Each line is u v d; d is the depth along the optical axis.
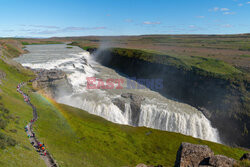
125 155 45.00
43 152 35.28
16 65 92.56
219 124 63.41
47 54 157.75
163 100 78.00
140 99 75.88
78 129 53.75
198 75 81.00
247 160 20.27
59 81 83.25
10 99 55.22
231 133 59.91
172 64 96.19
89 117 65.25
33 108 59.28
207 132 62.97
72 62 120.12
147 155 47.12
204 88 75.44
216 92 71.00
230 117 62.19
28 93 70.81
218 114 65.31
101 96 78.56
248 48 148.00
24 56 141.88
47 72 88.50
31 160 28.97
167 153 49.38
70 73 93.19
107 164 39.03
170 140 56.72
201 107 71.00
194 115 66.88
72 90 82.81
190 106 73.69
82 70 104.50
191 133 63.38
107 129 58.16
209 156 21.44
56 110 63.91
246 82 68.44
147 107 70.81
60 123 54.22
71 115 63.78
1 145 27.19
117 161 41.41
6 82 70.56
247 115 59.34
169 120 66.00
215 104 68.31
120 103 72.81
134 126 66.44
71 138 47.44
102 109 70.38
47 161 33.03
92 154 41.78
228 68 83.12
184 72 86.88
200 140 58.38
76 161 36.28
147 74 105.19
